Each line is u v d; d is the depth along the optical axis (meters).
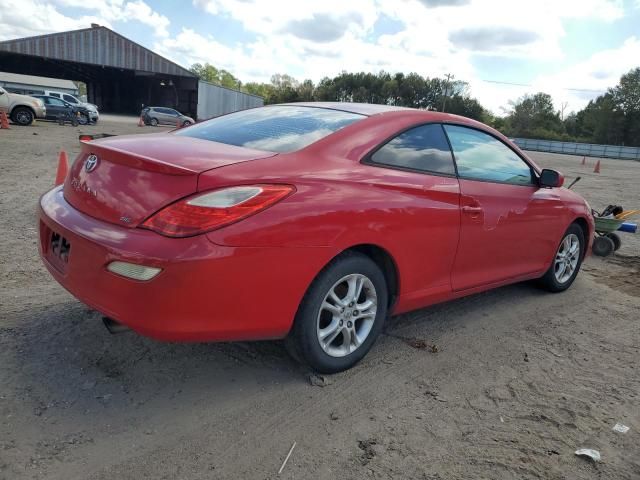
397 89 94.31
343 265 2.87
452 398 2.97
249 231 2.43
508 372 3.34
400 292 3.28
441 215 3.35
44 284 4.13
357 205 2.85
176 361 3.11
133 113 62.03
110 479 2.17
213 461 2.32
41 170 10.22
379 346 3.55
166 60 50.56
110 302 2.43
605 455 2.54
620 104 84.06
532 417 2.83
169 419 2.58
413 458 2.43
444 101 84.06
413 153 3.34
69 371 2.91
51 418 2.51
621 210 6.92
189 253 2.30
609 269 6.17
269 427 2.58
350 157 2.99
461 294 3.79
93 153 2.84
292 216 2.57
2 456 2.23
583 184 18.00
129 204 2.49
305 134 3.07
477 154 3.84
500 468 2.40
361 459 2.40
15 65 55.75
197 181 2.38
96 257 2.45
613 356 3.69
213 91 54.00
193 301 2.36
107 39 48.75
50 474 2.17
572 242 5.02
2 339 3.18
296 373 3.09
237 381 2.96
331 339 2.98
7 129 19.97
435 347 3.59
